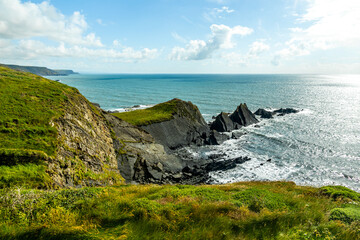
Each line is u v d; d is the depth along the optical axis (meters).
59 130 25.36
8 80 31.62
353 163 45.59
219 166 46.12
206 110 106.56
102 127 38.41
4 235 6.64
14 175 16.22
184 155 51.50
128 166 37.00
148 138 48.78
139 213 8.48
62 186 19.48
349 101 131.25
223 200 10.57
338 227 7.84
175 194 11.50
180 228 7.89
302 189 17.12
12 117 23.55
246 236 7.43
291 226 8.31
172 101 70.06
